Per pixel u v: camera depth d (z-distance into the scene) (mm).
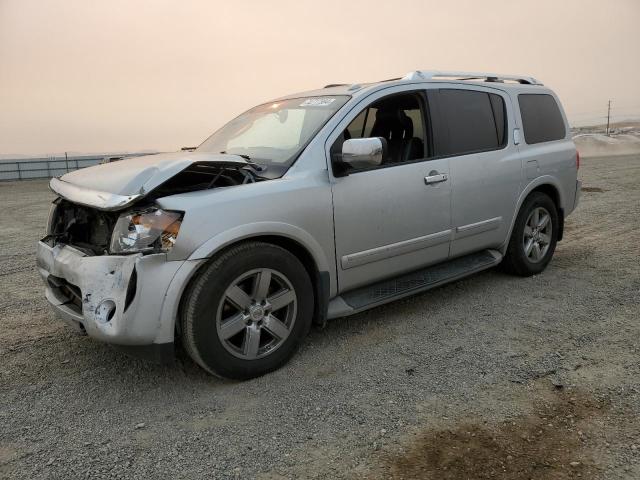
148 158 3576
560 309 4238
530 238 5121
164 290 2791
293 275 3258
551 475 2232
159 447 2531
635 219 8023
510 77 5141
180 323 2979
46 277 3408
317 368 3330
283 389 3066
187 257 2842
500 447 2441
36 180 26953
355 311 3650
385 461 2365
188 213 2861
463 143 4410
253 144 3943
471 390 2988
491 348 3551
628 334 3689
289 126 3889
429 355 3475
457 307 4375
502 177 4633
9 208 13078
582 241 6688
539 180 5027
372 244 3707
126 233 2830
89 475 2328
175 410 2871
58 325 4238
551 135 5371
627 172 16453
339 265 3547
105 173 3297
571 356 3379
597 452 2381
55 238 3439
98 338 2832
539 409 2764
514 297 4578
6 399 3039
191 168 3318
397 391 3004
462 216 4316
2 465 2418
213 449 2502
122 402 2977
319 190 3398
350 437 2564
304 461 2389
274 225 3139
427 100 4211
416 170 3961
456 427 2621
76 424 2758
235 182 3340
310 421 2719
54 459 2453
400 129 4098
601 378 3068
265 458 2422
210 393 3049
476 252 4754
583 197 10875
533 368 3230
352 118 3713
